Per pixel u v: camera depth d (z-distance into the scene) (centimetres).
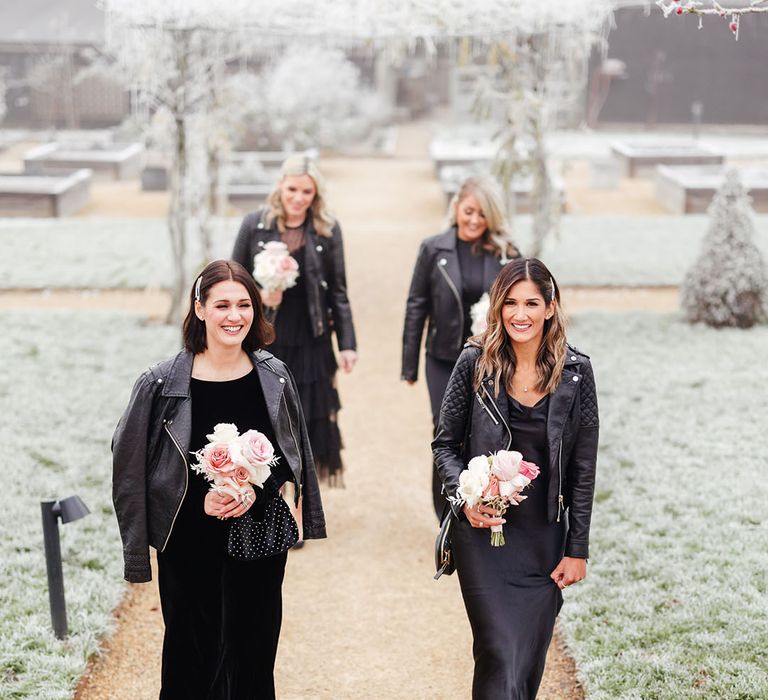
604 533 573
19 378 906
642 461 690
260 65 2861
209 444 325
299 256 575
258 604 346
